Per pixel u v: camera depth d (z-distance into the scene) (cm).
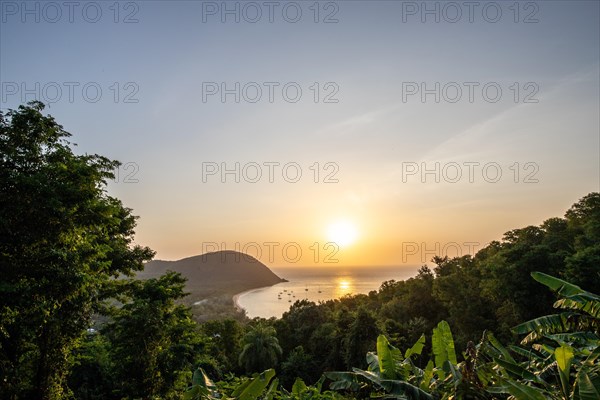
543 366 614
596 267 2358
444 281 4688
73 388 2231
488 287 3678
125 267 1764
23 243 1123
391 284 7500
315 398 627
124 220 1861
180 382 1867
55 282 1102
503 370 564
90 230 1438
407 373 580
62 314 1322
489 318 4125
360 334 3797
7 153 1143
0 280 1051
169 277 2030
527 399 429
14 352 1244
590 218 4247
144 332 1762
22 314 1120
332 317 5628
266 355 4325
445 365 525
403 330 4350
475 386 491
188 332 2028
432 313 5356
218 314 11375
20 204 1094
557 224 4750
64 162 1312
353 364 3697
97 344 2380
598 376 428
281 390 670
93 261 1347
